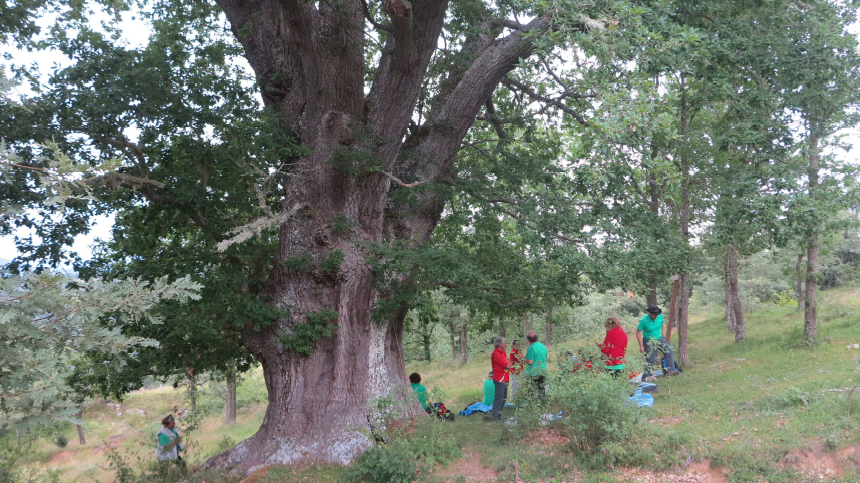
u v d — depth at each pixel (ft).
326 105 31.83
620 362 27.43
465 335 93.56
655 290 44.34
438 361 117.08
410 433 28.19
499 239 45.93
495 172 43.68
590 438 23.49
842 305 65.10
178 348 32.55
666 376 40.68
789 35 32.63
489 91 37.17
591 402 22.98
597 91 25.79
